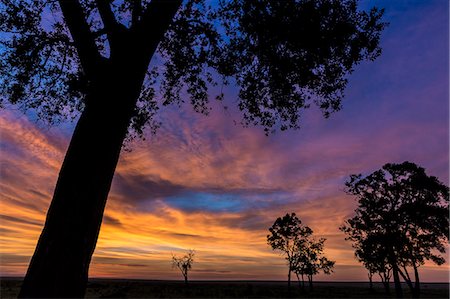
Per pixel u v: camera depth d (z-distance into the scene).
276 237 66.12
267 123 11.32
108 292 52.47
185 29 9.30
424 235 38.53
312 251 65.25
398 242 39.06
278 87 10.45
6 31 8.94
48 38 8.68
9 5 8.86
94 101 5.00
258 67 10.55
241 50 10.24
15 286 59.31
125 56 5.29
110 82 5.09
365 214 41.72
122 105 4.99
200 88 11.17
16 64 9.01
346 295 62.78
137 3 7.11
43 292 3.94
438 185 38.75
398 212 39.75
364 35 9.55
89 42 5.62
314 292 72.81
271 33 9.46
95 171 4.54
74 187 4.42
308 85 10.41
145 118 11.59
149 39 5.48
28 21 8.95
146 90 11.53
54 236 4.20
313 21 9.05
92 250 4.46
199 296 54.03
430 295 65.81
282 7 9.05
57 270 4.05
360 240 43.03
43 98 9.90
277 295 62.31
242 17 9.67
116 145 4.83
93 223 4.43
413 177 39.84
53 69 9.49
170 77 11.33
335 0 9.37
